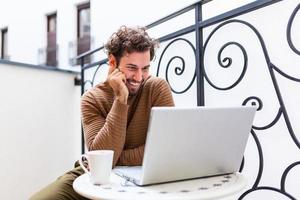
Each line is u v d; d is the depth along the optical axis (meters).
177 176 0.77
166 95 1.13
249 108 0.78
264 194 1.21
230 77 1.32
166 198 0.65
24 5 3.32
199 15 1.32
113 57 1.06
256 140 1.17
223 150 0.79
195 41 1.35
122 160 0.99
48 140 2.11
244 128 0.80
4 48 3.58
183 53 1.54
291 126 1.08
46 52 3.12
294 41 1.14
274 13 1.18
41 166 2.06
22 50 3.34
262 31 1.21
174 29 1.79
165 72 1.63
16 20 3.41
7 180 1.87
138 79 1.03
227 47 1.33
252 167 1.23
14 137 1.91
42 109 2.08
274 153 1.17
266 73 1.19
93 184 0.77
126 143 1.08
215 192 0.70
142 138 1.09
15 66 1.92
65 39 2.92
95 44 2.51
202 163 0.78
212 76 1.39
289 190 1.13
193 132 0.72
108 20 2.37
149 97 1.12
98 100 1.12
